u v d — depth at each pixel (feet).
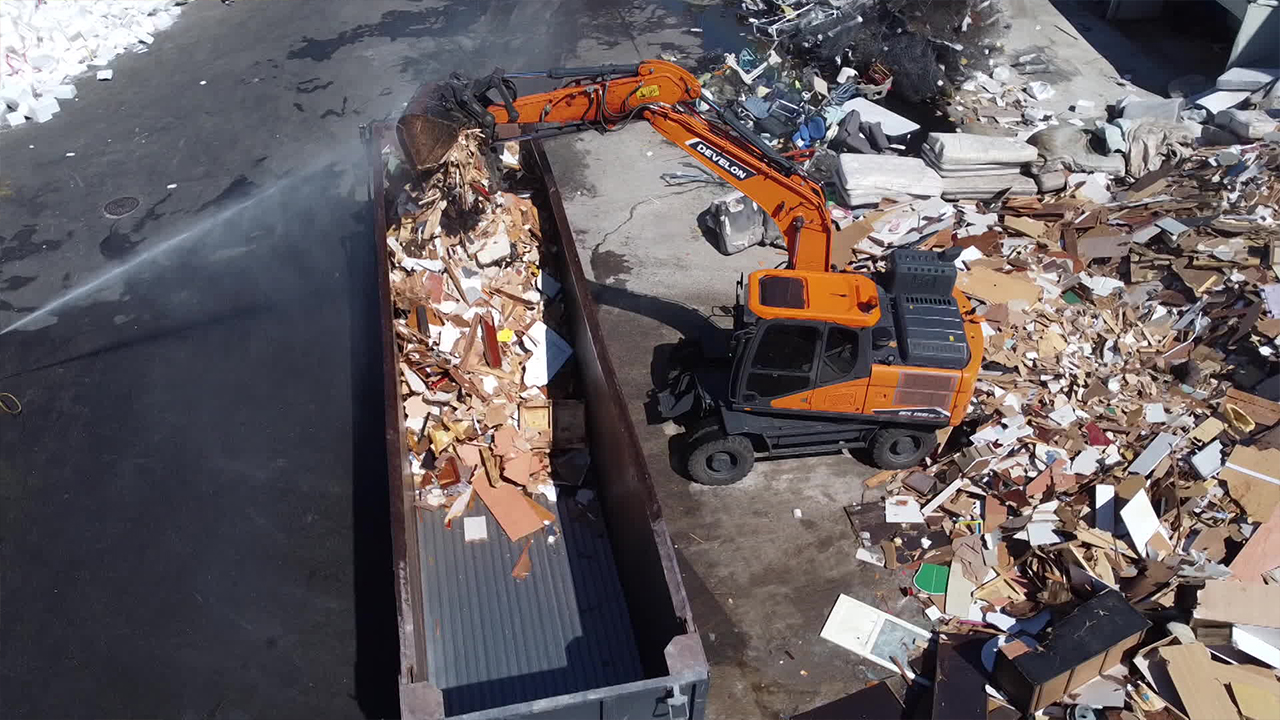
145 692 26.86
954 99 55.77
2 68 57.36
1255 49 52.95
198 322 40.32
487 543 29.68
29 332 40.09
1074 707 25.59
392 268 35.88
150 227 46.57
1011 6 65.92
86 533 31.53
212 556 30.71
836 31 56.59
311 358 38.32
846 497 32.63
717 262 44.06
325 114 55.83
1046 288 40.04
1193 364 35.58
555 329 35.83
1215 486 31.09
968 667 26.84
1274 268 39.27
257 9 69.15
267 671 27.37
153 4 66.95
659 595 22.81
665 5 67.15
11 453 34.42
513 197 39.83
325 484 33.09
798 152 39.73
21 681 27.14
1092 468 32.24
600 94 31.09
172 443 34.76
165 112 56.65
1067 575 28.86
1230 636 26.58
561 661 26.66
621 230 46.16
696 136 31.37
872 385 30.45
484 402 33.04
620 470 26.37
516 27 65.26
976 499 32.17
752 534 31.42
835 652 27.86
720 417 31.99
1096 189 45.78
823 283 30.68
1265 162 45.47
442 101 30.04
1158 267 40.86
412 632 20.85
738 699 26.68
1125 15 64.08
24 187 50.01
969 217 44.62
